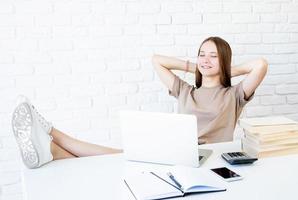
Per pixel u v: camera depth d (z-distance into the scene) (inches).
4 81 92.5
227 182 47.1
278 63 108.5
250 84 84.5
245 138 61.3
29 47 93.0
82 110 98.1
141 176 48.9
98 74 98.0
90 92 98.0
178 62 94.0
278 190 44.2
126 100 100.4
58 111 96.5
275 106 109.4
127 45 98.9
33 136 54.6
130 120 55.4
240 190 44.5
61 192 45.0
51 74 95.2
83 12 95.3
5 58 91.9
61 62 95.4
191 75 102.5
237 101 85.8
